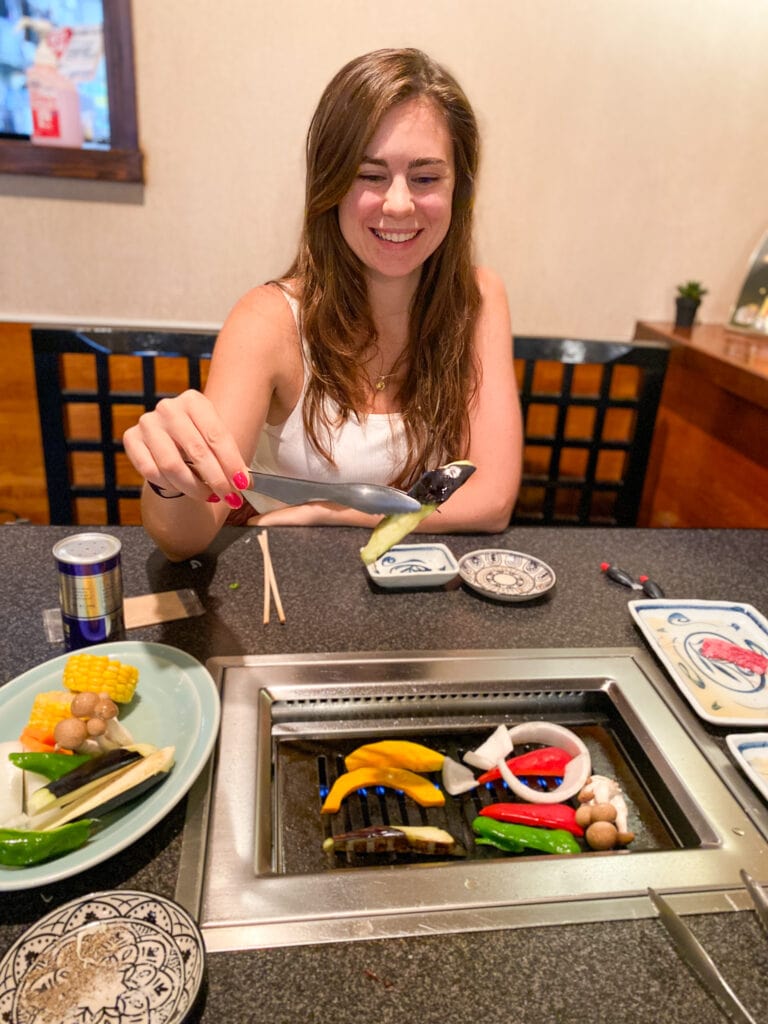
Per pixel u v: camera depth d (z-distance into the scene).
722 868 0.71
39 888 0.65
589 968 0.61
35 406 2.53
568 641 1.04
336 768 0.88
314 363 1.45
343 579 1.16
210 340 1.76
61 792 0.69
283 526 1.31
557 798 0.83
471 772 0.88
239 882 0.66
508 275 2.54
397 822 0.83
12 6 2.10
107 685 0.82
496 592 1.11
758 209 2.51
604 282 2.57
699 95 2.35
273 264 2.44
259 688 0.91
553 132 2.37
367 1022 0.56
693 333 2.45
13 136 2.27
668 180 2.45
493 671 0.96
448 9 2.21
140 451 0.88
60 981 0.55
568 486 2.12
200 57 2.19
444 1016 0.57
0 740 0.78
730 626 1.09
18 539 1.20
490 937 0.63
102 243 2.37
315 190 1.28
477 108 2.32
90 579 0.92
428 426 1.52
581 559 1.27
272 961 0.60
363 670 0.95
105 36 2.12
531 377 2.00
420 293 1.46
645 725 0.90
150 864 0.68
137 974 0.55
